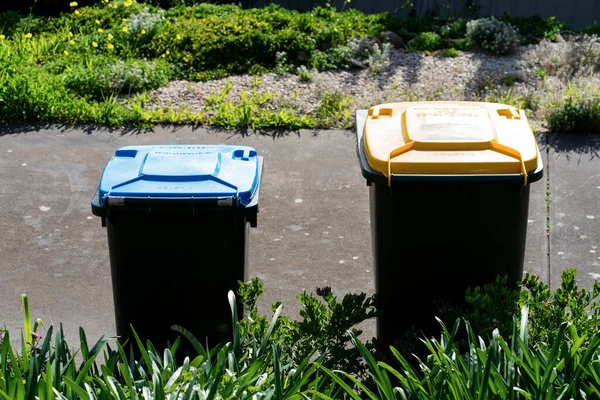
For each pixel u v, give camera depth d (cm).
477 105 435
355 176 692
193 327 399
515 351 340
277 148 741
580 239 591
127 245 383
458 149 387
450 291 405
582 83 844
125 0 1084
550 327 376
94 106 802
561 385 321
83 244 589
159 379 306
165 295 393
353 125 781
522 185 379
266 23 995
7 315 504
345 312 393
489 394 324
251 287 388
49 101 793
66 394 325
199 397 305
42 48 951
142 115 786
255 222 377
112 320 504
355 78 908
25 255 573
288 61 948
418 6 1204
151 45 963
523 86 848
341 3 1213
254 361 340
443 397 326
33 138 751
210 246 382
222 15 1049
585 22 1188
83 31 1029
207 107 814
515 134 401
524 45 1023
